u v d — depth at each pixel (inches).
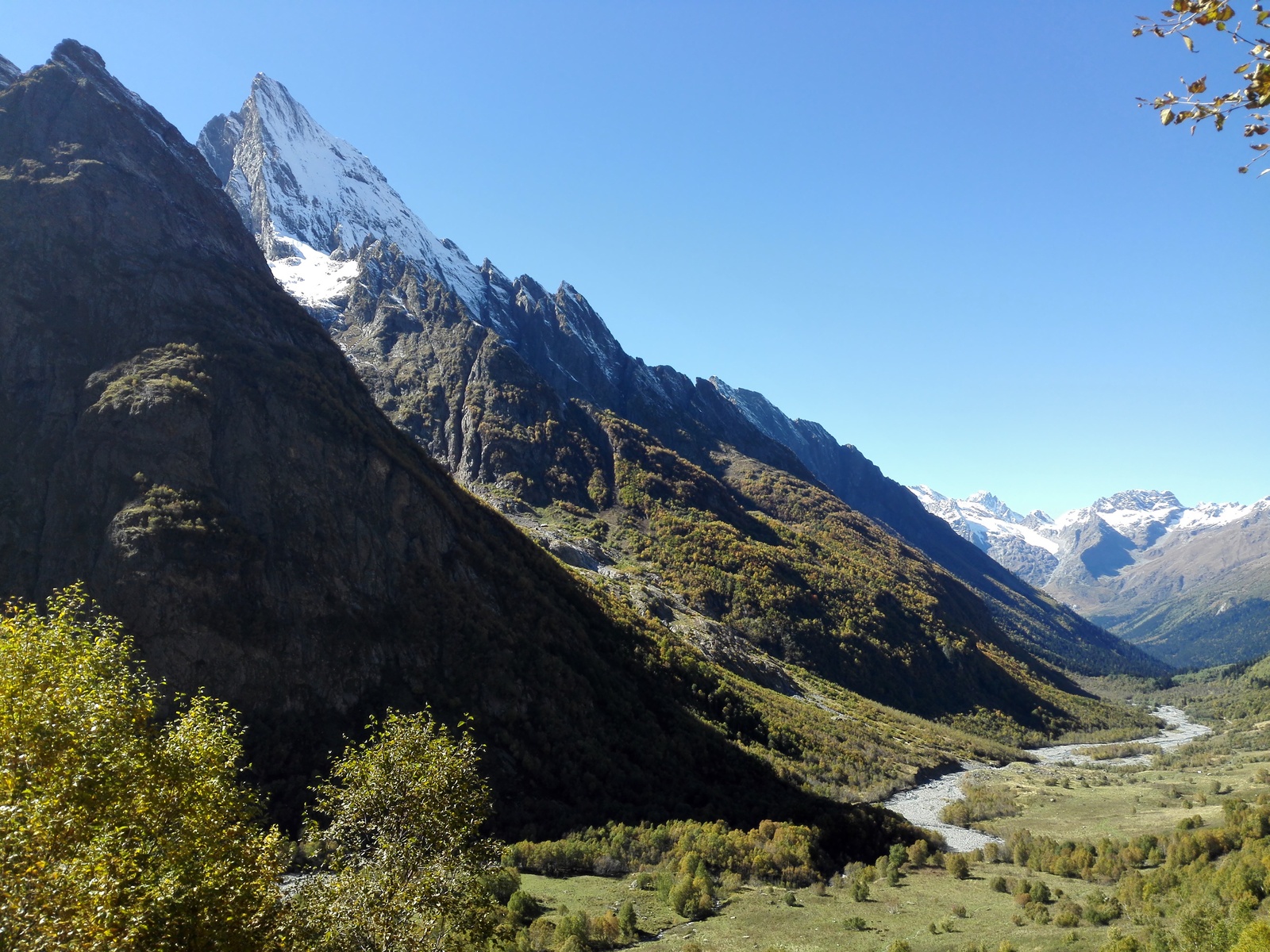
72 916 571.2
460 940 957.8
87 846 634.2
